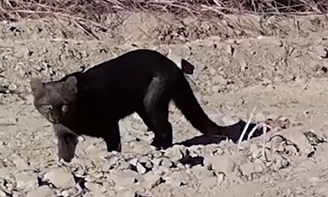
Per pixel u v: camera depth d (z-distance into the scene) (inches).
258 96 146.7
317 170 106.0
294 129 118.8
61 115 111.5
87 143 120.2
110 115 118.1
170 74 122.8
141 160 107.6
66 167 105.6
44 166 108.9
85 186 100.0
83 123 115.2
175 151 110.2
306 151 110.1
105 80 117.7
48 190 98.0
